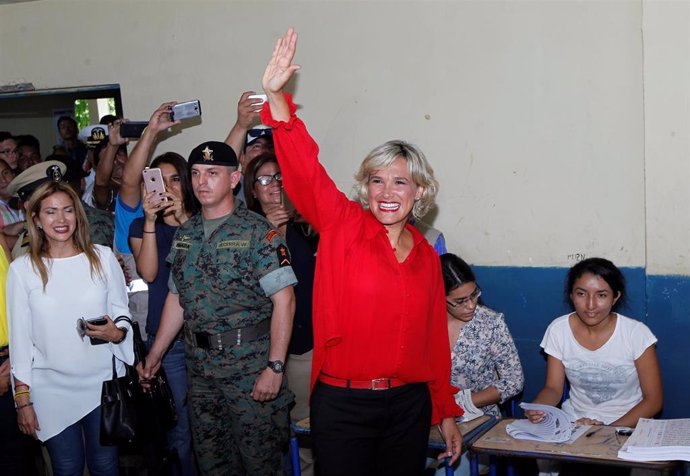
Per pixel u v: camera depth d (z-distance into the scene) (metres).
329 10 4.04
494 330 3.34
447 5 3.80
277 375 3.02
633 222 3.60
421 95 3.90
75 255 3.21
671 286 3.53
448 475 2.87
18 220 4.48
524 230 3.79
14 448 3.35
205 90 4.41
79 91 4.71
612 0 3.52
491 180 3.82
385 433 2.50
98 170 4.33
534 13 3.65
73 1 4.65
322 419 2.47
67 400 3.18
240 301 3.05
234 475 3.26
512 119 3.75
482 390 3.34
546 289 3.78
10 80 4.83
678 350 3.55
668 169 3.46
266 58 4.24
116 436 3.10
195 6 4.36
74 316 3.16
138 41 4.53
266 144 4.02
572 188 3.68
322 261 2.44
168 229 3.61
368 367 2.42
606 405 3.25
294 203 2.46
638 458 2.50
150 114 4.56
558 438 2.70
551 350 3.34
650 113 3.46
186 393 3.58
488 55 3.75
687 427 2.65
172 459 3.47
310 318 3.54
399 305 2.40
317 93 4.11
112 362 3.22
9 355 3.20
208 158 3.06
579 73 3.61
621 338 3.20
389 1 3.91
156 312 3.57
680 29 3.38
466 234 3.90
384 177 2.42
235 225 3.09
